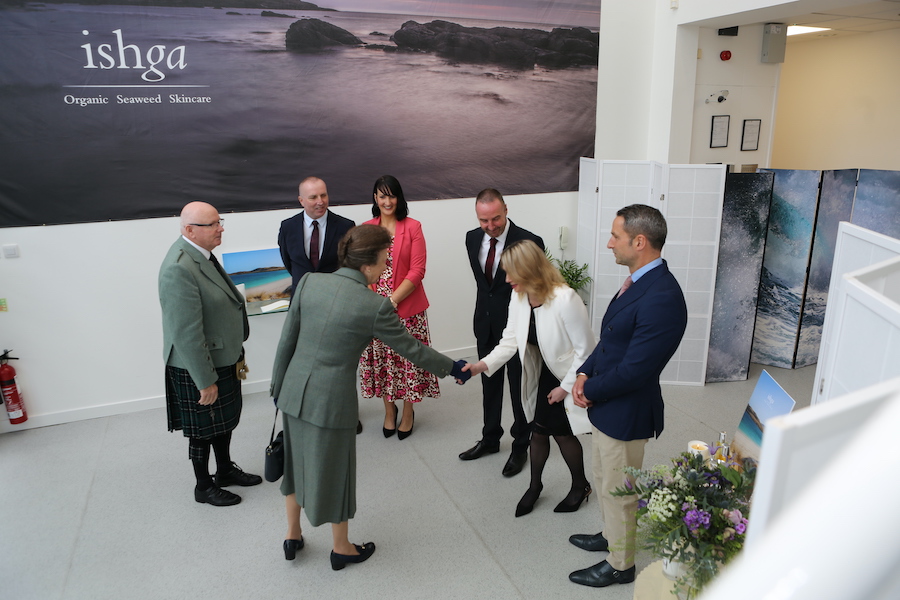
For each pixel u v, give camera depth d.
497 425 3.36
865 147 6.09
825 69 6.38
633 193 4.30
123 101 3.59
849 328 1.75
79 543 2.71
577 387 2.34
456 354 4.82
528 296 2.52
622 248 2.14
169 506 2.99
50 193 3.57
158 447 3.55
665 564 1.86
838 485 0.27
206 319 2.71
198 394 2.77
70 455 3.47
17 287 3.61
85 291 3.75
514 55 4.45
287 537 2.57
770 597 0.25
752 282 4.21
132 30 3.53
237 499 3.00
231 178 3.93
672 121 4.81
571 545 2.67
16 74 3.38
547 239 4.95
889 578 0.23
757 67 5.05
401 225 3.40
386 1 4.02
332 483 2.35
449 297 4.71
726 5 4.16
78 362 3.83
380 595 2.40
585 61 4.68
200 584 2.47
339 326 2.21
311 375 2.25
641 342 2.06
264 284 4.11
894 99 5.73
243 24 3.73
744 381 4.40
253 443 3.60
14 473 3.28
